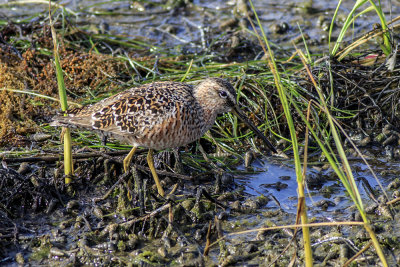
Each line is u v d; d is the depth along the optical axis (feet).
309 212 36.11
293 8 64.90
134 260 31.55
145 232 34.06
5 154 40.32
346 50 47.67
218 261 31.55
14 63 51.52
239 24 61.57
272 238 33.14
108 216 35.60
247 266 30.99
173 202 35.17
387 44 47.47
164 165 40.09
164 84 37.68
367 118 45.44
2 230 33.83
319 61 47.42
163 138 35.81
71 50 54.80
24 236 33.60
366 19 60.59
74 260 31.53
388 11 61.36
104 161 38.63
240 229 34.47
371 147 43.75
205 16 64.13
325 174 40.86
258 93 46.57
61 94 35.40
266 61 50.65
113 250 32.37
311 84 46.06
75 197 37.45
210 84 37.81
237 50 56.90
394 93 44.88
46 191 36.73
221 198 37.58
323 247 31.99
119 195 36.42
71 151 37.17
